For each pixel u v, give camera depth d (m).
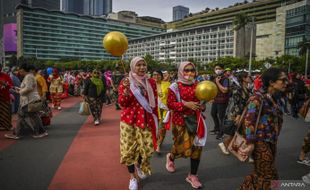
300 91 11.55
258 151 3.18
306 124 10.02
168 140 7.29
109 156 5.79
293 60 64.69
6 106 7.52
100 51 147.12
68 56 137.75
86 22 141.75
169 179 4.59
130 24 154.75
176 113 4.27
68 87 20.95
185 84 4.32
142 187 4.28
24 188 4.18
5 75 7.51
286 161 5.61
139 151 4.11
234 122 3.50
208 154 6.03
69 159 5.56
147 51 142.88
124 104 4.05
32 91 7.00
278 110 3.25
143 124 4.05
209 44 115.75
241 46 90.62
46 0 156.00
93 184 4.35
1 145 6.52
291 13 87.50
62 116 11.13
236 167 5.20
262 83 3.28
